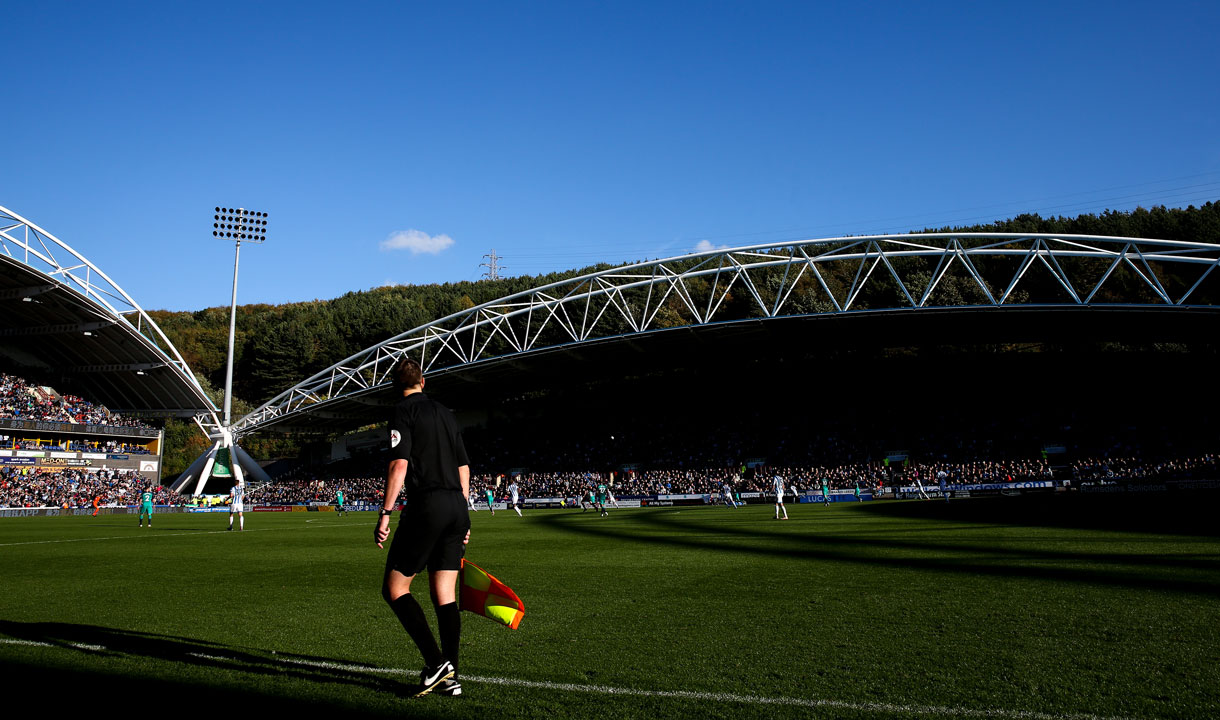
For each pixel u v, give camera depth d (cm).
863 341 5731
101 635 639
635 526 2347
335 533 2345
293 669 516
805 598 792
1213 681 450
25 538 2134
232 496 2644
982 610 693
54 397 6725
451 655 454
